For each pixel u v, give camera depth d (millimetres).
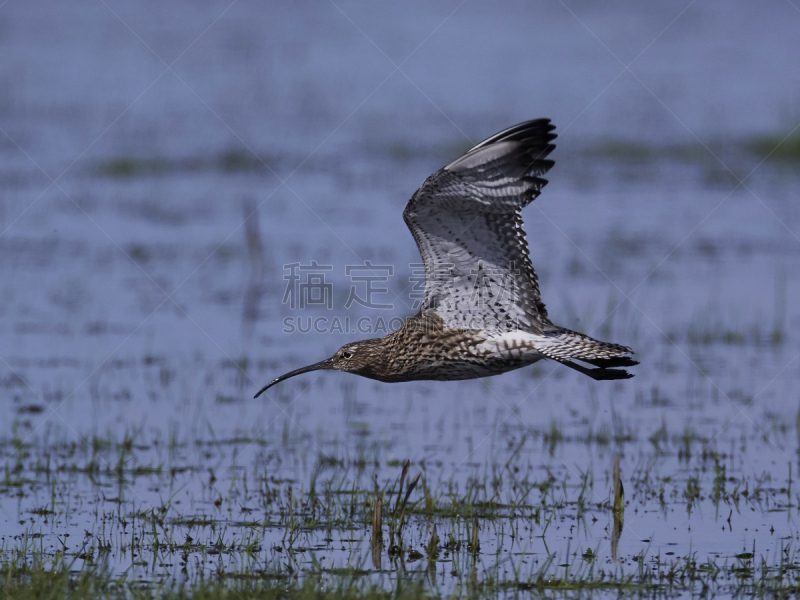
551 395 14766
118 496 11117
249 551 9594
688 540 10023
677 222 22891
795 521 10500
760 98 35625
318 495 11164
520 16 50562
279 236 21312
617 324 17219
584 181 26578
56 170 26359
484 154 8969
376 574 9125
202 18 47312
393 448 12695
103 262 19828
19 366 15023
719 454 12445
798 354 16062
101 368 15117
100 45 41781
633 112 34219
